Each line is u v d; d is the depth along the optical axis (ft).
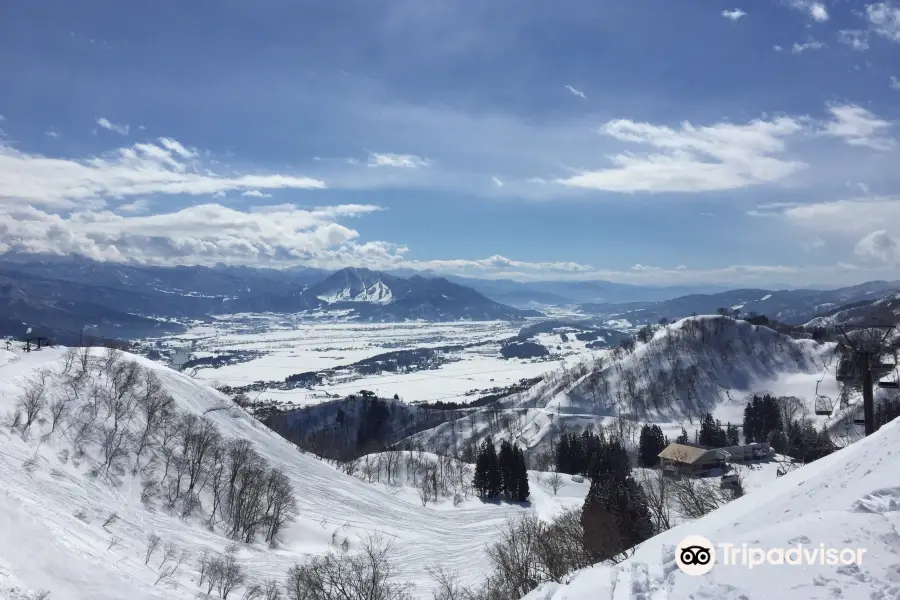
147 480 260.83
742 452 403.75
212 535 247.70
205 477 284.61
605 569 66.54
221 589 177.37
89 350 365.61
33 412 246.06
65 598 109.91
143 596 131.13
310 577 187.52
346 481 400.88
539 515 328.49
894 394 314.14
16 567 109.40
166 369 424.46
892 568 45.73
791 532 57.98
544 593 66.18
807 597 44.19
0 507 133.80
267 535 277.44
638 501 154.30
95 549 151.94
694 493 163.94
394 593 197.98
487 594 158.71
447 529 343.67
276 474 323.98
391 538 307.58
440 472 479.00
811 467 101.65
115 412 288.92
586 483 472.85
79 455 246.68
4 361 308.60
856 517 57.00
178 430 311.88
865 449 84.94
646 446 530.68
